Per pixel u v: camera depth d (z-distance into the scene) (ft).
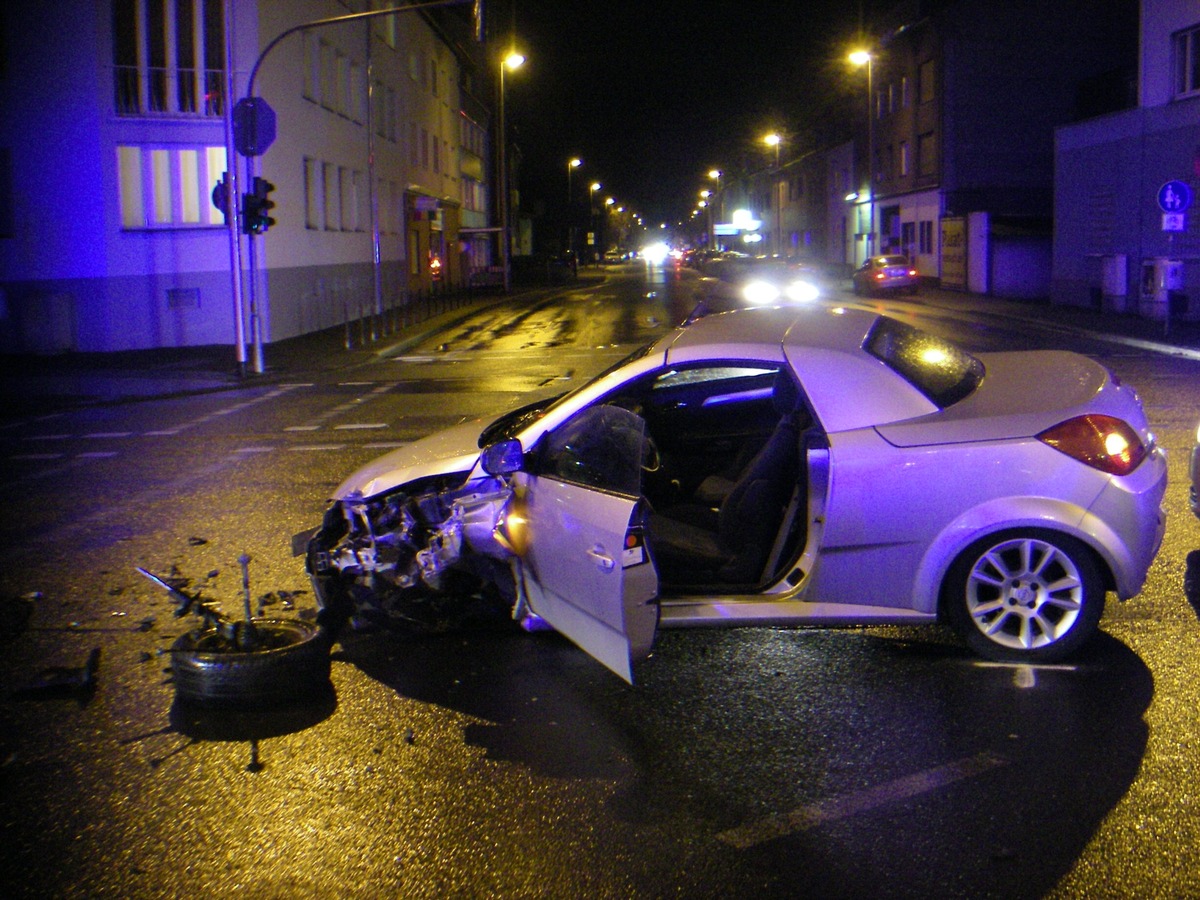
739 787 13.48
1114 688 16.03
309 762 14.62
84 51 81.20
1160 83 87.51
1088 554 16.47
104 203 82.53
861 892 11.10
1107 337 77.92
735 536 17.33
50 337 82.99
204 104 83.56
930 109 147.02
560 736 15.20
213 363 75.25
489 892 11.37
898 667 17.24
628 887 11.35
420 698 16.72
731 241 363.97
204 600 21.61
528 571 16.61
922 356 18.22
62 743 15.43
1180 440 34.86
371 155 100.48
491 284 189.88
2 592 22.77
